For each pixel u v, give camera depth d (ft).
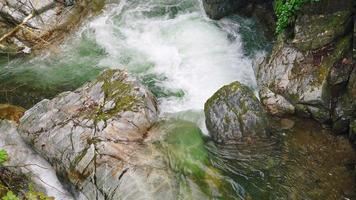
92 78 33.24
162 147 25.32
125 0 39.63
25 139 27.40
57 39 36.65
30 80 33.45
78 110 27.25
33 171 26.17
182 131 26.66
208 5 36.06
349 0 25.76
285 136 26.37
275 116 27.68
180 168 24.22
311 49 27.48
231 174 24.23
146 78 32.65
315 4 26.81
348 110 25.48
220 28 35.96
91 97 27.96
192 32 35.99
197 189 23.09
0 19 36.42
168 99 30.63
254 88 30.55
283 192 23.35
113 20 38.17
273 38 33.83
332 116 26.32
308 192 23.31
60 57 35.35
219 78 31.91
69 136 25.82
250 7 36.45
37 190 25.35
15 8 36.19
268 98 28.19
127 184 23.15
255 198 23.04
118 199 22.82
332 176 24.02
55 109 27.73
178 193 22.76
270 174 24.31
